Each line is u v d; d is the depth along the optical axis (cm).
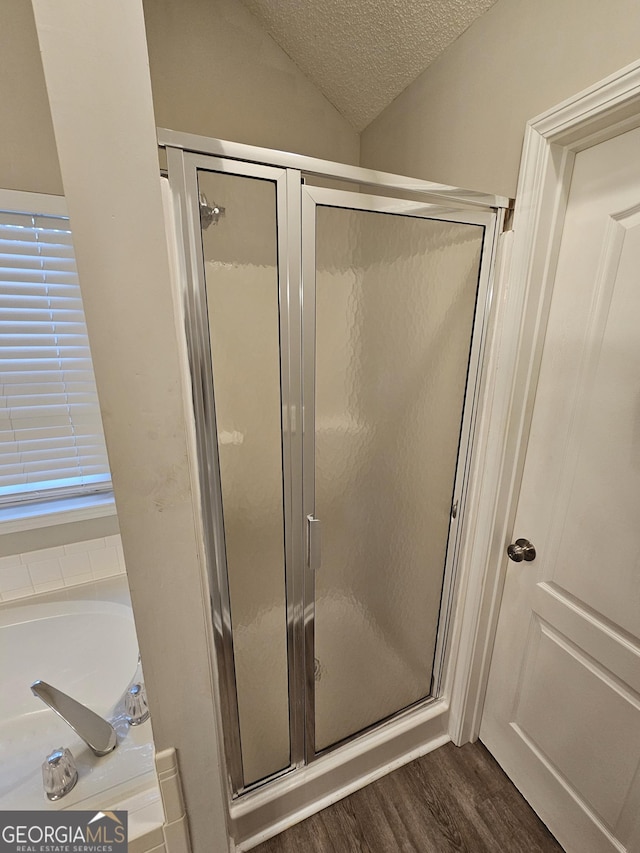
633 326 86
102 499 157
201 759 84
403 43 118
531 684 122
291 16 125
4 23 111
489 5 98
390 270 96
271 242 78
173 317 58
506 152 100
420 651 139
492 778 135
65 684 144
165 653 73
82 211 50
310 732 122
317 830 121
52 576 152
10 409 140
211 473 82
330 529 107
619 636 95
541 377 108
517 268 100
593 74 79
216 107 135
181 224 68
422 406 113
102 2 45
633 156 82
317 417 96
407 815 125
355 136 163
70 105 47
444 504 127
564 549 107
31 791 93
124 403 58
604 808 103
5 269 130
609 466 93
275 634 105
